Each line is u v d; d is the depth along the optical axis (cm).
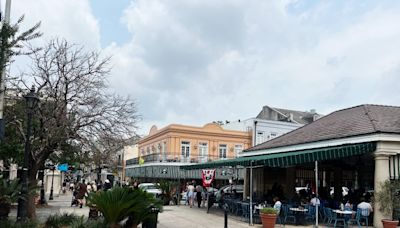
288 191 2453
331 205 1919
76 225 1226
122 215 1238
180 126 4688
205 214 2100
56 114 1462
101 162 1689
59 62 1844
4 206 1266
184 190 3556
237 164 1902
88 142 1550
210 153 4759
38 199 2503
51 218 1399
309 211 1706
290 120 5306
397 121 1827
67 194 4562
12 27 1115
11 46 1120
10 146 1731
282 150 2300
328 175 2695
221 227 1598
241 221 1792
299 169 2591
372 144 1614
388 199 1525
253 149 2695
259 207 1709
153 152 5241
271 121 4991
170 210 2320
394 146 1606
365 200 1769
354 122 1991
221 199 2480
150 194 1321
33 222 1249
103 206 1222
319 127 2327
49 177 4325
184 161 4541
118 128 1616
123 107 1844
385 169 1583
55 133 1455
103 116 1583
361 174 2311
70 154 1675
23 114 1531
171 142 4641
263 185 2536
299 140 2222
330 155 1595
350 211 1573
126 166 5834
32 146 1496
